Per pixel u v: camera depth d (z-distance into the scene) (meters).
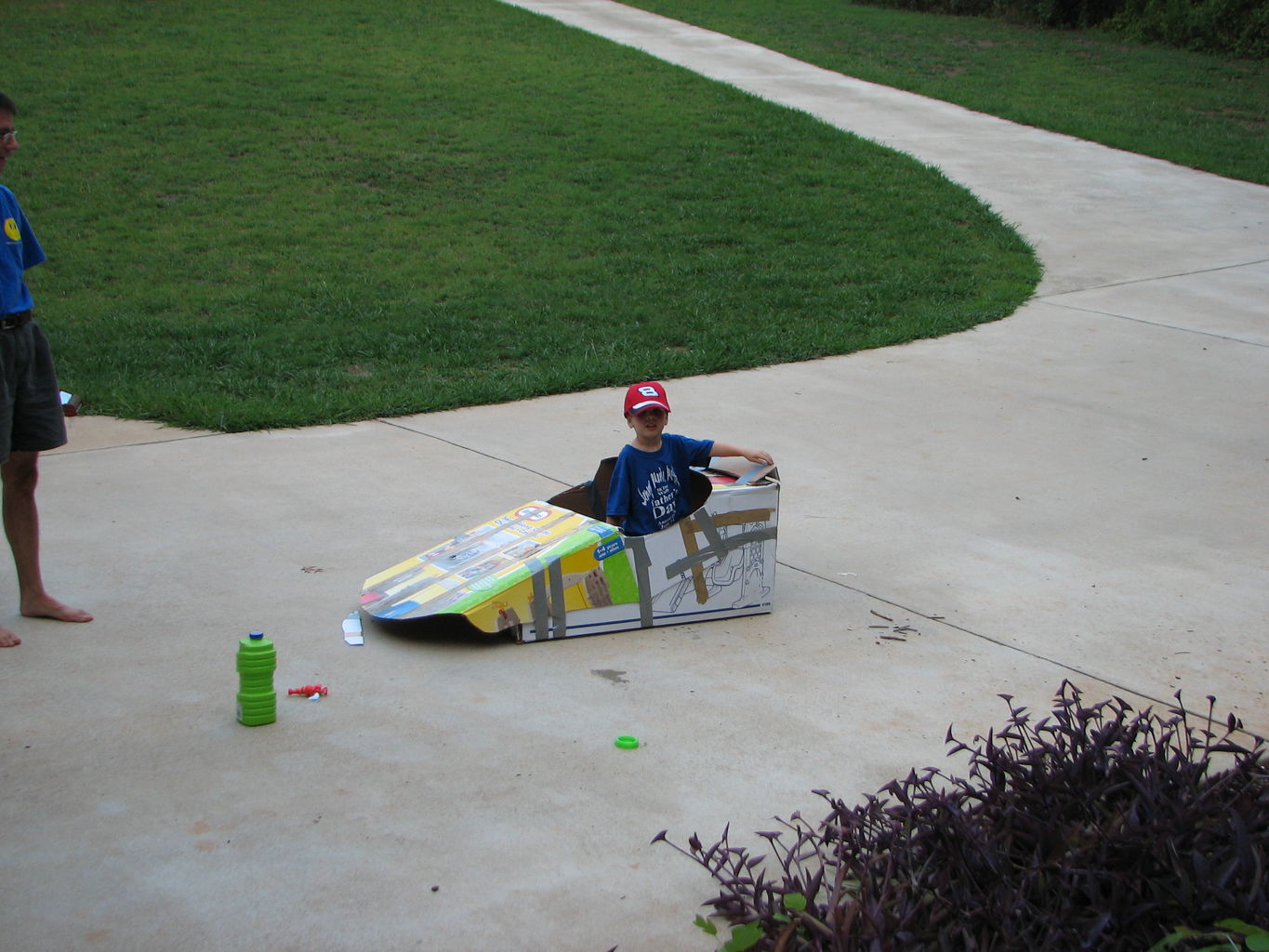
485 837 3.59
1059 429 8.03
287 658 4.66
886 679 4.65
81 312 10.70
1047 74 24.28
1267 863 3.17
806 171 16.41
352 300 11.16
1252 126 20.78
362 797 3.76
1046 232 14.21
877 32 28.27
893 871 3.24
